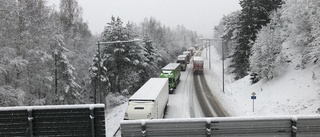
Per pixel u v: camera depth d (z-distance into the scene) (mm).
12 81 24766
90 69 40562
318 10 25609
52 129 6625
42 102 27500
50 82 30297
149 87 25547
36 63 27078
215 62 94000
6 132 6609
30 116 6531
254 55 36625
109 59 46156
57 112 6586
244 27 49406
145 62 54781
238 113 28984
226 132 6625
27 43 25281
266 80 36500
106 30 48000
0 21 21719
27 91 26922
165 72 40531
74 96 33750
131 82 50188
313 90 26250
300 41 31922
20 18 24688
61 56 31125
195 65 63844
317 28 25641
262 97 32281
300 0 30625
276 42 36000
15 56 23625
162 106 25797
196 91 41719
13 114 6559
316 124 6688
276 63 34781
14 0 23266
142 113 19438
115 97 43531
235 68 59344
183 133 6570
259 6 47750
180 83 49812
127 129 6484
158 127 6543
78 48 48375
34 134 6617
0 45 22469
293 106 25562
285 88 30422
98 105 6559
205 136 6602
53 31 30188
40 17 27312
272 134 6684
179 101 34906
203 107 31625
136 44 50125
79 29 51906
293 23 32844
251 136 6664
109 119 30562
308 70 31172
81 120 6602
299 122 6680
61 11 47594
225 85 49719
